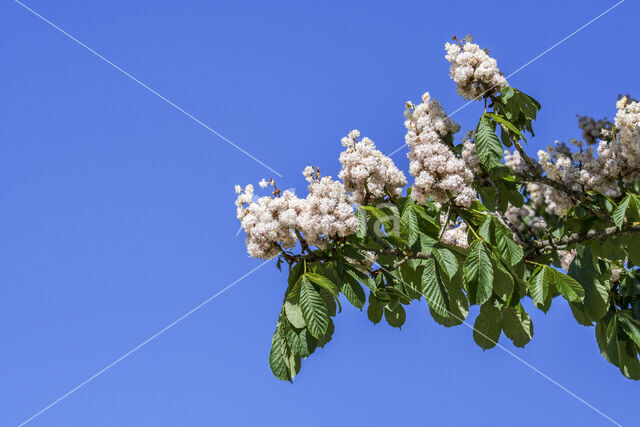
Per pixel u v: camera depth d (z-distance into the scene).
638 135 4.54
